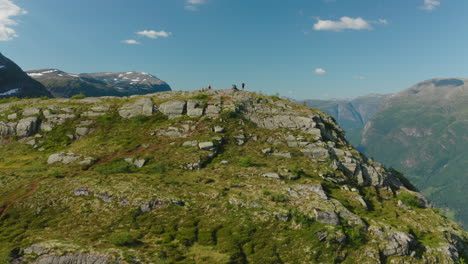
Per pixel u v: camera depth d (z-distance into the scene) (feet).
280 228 139.13
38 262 106.01
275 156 231.09
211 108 298.15
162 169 198.70
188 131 265.13
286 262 123.03
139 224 137.18
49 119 284.20
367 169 245.04
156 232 131.95
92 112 299.17
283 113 302.86
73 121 285.43
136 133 269.23
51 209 146.92
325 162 227.61
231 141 248.32
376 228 147.23
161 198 152.35
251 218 143.54
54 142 260.83
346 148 281.54
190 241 128.06
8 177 186.19
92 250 111.55
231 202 153.58
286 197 161.79
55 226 134.62
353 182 224.33
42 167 204.85
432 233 167.32
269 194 164.25
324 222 142.82
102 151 233.96
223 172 197.47
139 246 120.16
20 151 248.52
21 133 269.03
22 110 291.17
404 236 145.18
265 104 323.57
